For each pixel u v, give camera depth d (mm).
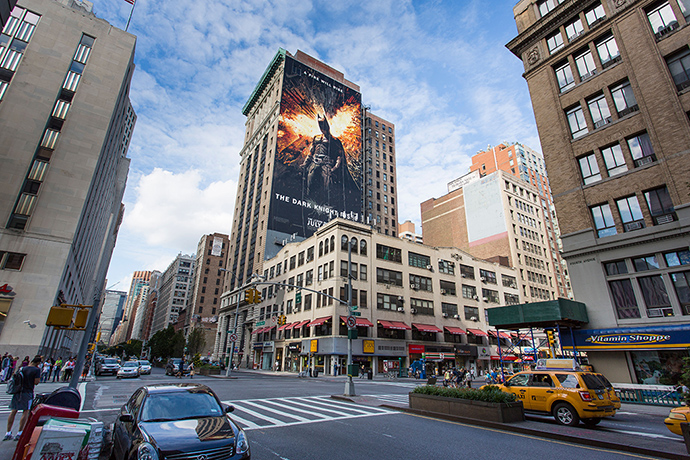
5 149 32125
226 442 5461
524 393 12312
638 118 19906
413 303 48406
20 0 36531
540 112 24750
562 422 10914
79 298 52906
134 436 5504
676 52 19328
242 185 90000
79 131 35781
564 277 77625
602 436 8938
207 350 95688
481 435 9430
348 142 82500
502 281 62562
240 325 67938
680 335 16391
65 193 33625
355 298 43125
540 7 26688
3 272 29562
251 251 71750
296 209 69938
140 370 36625
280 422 10781
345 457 7301
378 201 87938
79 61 37906
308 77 80750
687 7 19266
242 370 54156
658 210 18672
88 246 49594
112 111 38188
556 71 24703
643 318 18188
